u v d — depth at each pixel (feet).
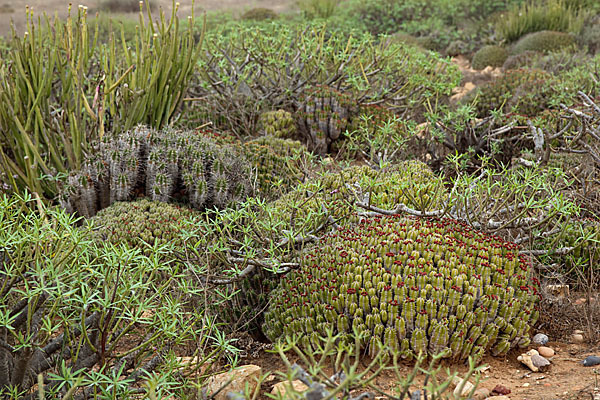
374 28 57.67
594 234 13.02
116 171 16.79
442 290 10.81
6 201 9.57
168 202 17.04
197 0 75.72
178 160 16.89
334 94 25.05
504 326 11.07
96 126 19.77
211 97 26.16
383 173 16.71
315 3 63.36
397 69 28.32
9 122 18.81
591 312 12.03
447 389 9.93
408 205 14.61
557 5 49.29
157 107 20.43
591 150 16.75
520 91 27.99
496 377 10.51
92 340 9.48
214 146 17.89
